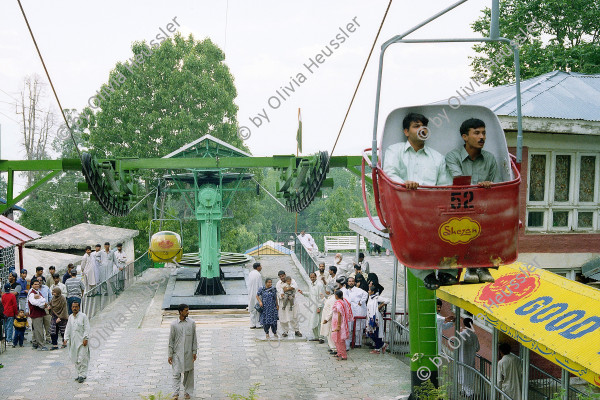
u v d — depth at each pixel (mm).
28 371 14664
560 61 27641
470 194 6180
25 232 22906
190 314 20906
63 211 50531
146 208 46219
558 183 14219
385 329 16344
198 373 14461
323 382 13750
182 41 44375
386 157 6602
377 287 19078
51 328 16766
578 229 14305
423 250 6254
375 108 6547
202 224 23375
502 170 6730
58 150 59656
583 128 13602
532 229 14094
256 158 14906
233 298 22438
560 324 9375
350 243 36812
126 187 14359
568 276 14273
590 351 8391
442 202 6172
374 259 34000
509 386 11789
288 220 95438
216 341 17547
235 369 14773
